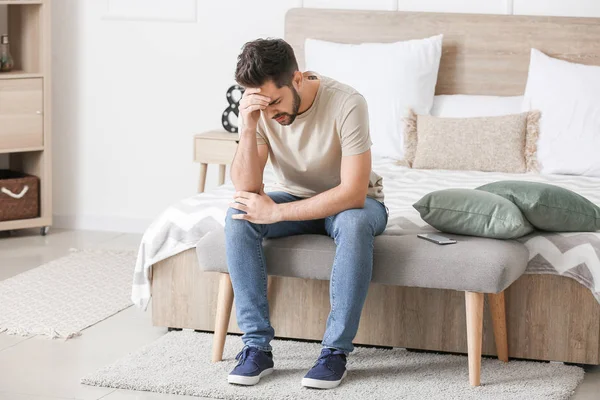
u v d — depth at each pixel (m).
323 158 3.21
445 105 4.95
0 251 5.17
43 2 5.39
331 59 5.02
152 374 3.29
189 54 5.54
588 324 3.37
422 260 3.16
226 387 3.16
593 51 4.91
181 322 3.77
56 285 4.49
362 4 5.29
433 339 3.51
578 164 4.51
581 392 3.20
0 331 3.80
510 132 4.63
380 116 4.84
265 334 3.24
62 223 5.86
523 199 3.35
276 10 5.39
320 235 3.38
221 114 5.55
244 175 3.25
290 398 3.07
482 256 3.12
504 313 3.39
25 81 5.39
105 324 3.94
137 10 5.56
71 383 3.25
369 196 3.35
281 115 3.10
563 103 4.63
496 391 3.14
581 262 3.32
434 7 5.20
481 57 5.05
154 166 5.70
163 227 3.71
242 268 3.21
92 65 5.68
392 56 4.93
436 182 4.29
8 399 3.09
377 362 3.44
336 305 3.14
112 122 5.71
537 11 5.06
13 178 5.55
